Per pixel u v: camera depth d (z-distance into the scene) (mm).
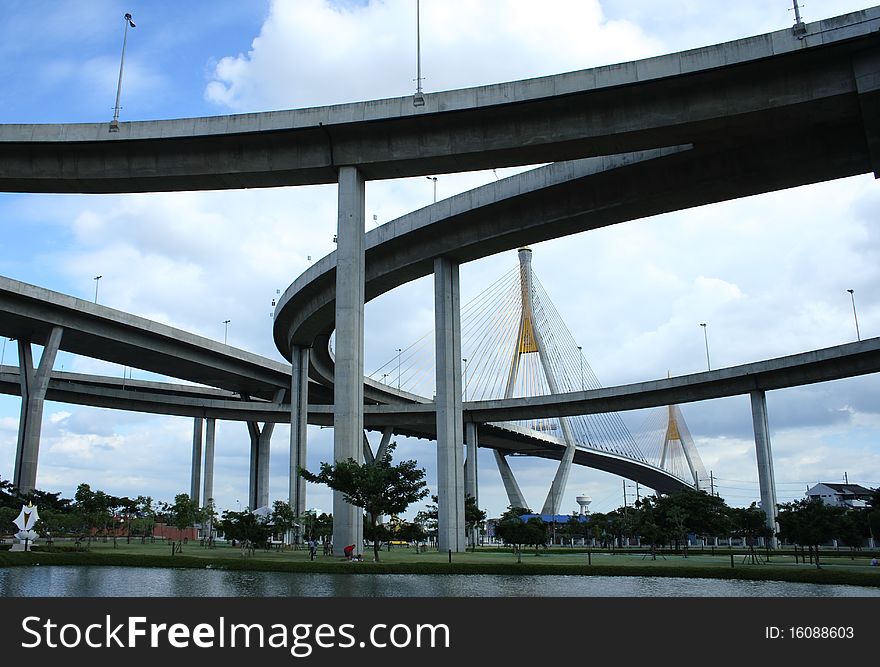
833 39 36000
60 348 85750
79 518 64000
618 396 92812
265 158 45250
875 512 51812
